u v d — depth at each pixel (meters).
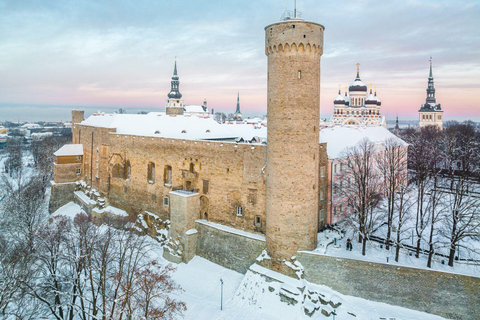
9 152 174.75
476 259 45.81
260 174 49.09
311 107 43.56
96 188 80.25
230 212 53.03
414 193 75.19
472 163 78.19
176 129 81.25
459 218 44.00
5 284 36.38
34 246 53.78
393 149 59.44
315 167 45.22
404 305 39.03
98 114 97.00
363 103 152.50
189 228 55.19
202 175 56.38
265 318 40.56
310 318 38.94
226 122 104.62
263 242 47.53
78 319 43.75
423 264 44.31
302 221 44.19
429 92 192.38
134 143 68.19
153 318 35.44
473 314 36.22
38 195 78.81
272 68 43.78
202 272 51.72
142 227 64.69
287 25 41.78
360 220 48.50
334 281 41.97
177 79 158.12
